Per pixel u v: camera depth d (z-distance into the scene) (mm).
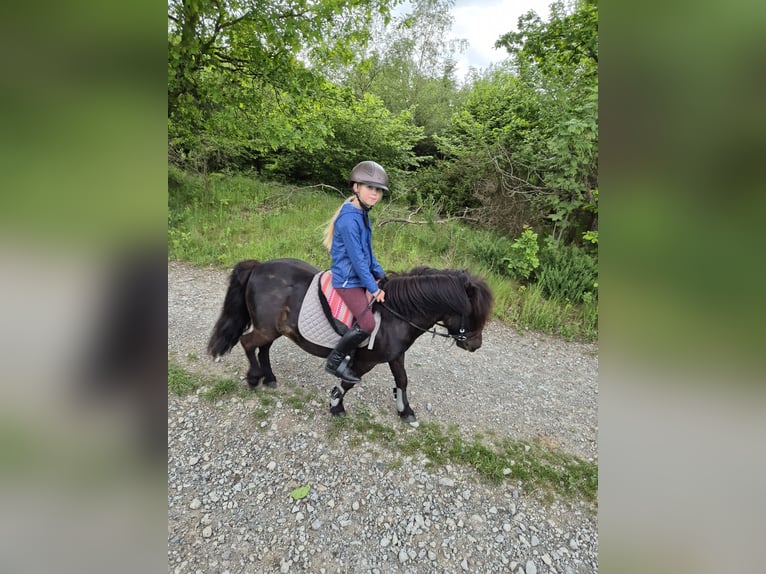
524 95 6180
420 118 11953
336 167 10305
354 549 1819
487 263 5488
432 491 2160
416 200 8383
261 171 10578
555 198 5586
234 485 2098
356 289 2213
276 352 3393
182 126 7012
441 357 3637
